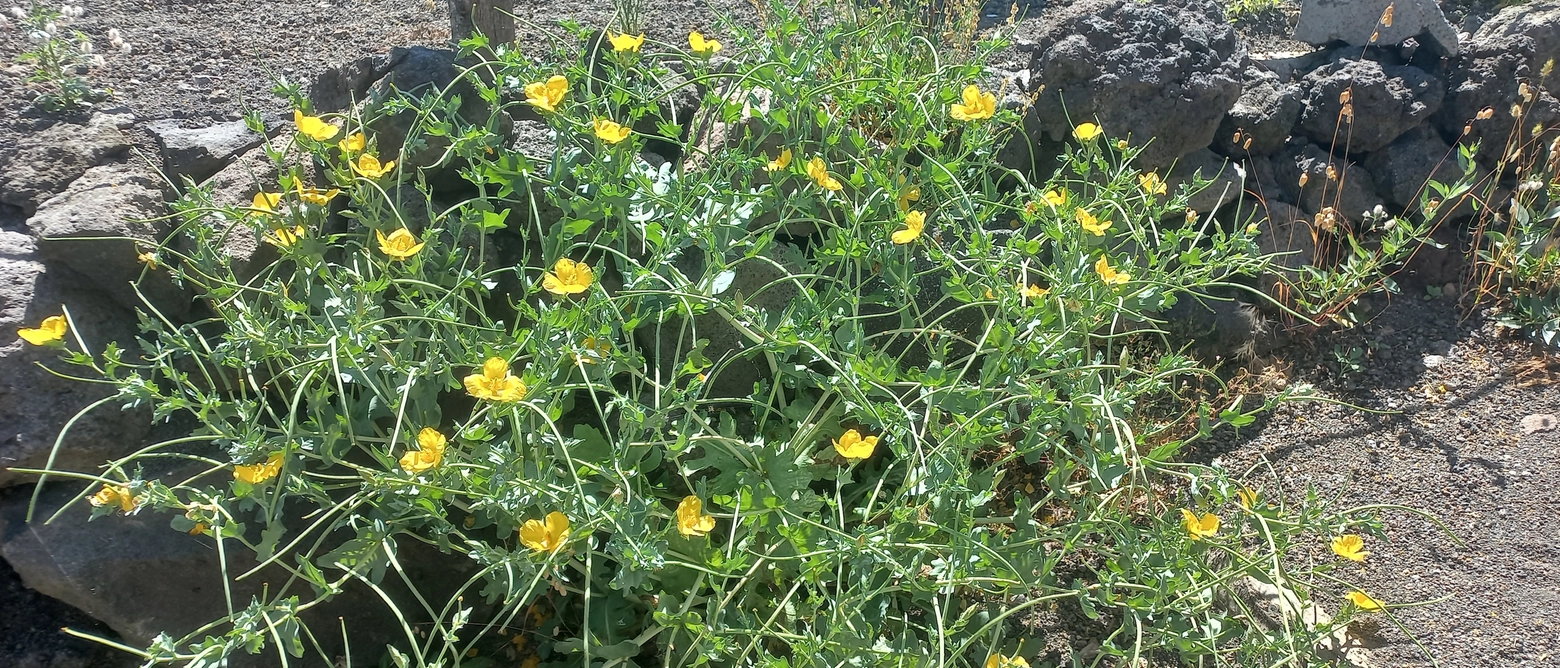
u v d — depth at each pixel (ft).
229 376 4.13
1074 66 5.36
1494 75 5.69
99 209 4.15
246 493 3.35
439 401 4.21
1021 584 3.45
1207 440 4.87
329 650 4.15
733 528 3.32
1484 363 5.20
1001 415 4.00
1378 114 5.58
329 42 6.56
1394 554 4.33
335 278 3.85
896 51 5.38
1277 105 5.57
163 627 3.90
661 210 4.06
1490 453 4.75
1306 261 5.54
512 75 4.44
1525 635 4.02
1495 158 5.74
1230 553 3.66
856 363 3.60
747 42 4.87
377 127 4.55
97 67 5.86
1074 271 3.95
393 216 4.36
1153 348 5.17
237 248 4.21
